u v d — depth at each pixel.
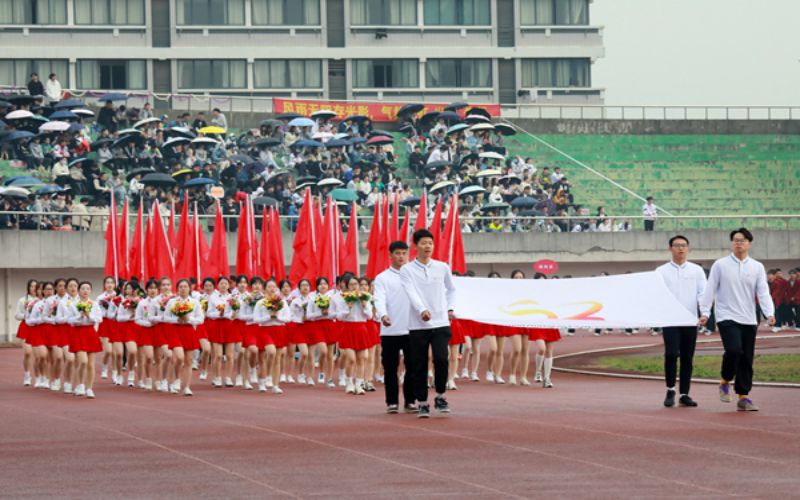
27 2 157.75
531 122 142.38
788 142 143.88
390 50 165.00
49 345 57.00
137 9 160.00
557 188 126.12
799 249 119.12
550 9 168.00
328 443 32.66
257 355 56.78
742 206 136.25
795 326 104.81
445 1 166.25
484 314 48.25
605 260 115.00
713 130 143.75
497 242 112.06
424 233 39.12
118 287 64.31
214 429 36.72
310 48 162.75
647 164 139.50
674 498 24.30
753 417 37.62
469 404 43.81
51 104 122.75
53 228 99.06
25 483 27.09
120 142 116.38
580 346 88.19
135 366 58.97
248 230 73.75
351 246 70.12
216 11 161.75
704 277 43.50
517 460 29.20
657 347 84.88
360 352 52.59
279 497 24.88
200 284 71.56
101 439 34.81
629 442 32.00
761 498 24.23
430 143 131.88
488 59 167.12
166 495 25.33
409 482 26.36
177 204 108.06
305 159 124.69
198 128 125.69
